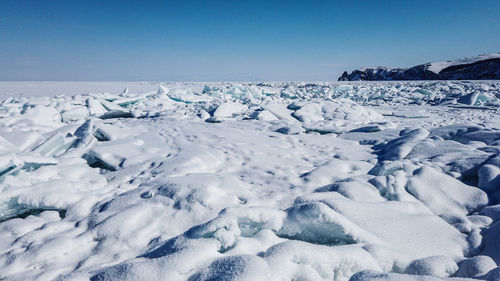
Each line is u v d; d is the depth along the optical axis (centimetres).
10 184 367
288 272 187
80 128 671
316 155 589
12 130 627
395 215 283
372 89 2403
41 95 2641
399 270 217
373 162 520
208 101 1758
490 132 564
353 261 207
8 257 258
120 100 1542
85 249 275
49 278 230
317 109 1083
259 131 819
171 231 300
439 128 663
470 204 338
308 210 243
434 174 376
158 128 856
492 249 246
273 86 4059
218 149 604
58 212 356
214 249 213
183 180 395
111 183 449
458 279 175
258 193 394
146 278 187
